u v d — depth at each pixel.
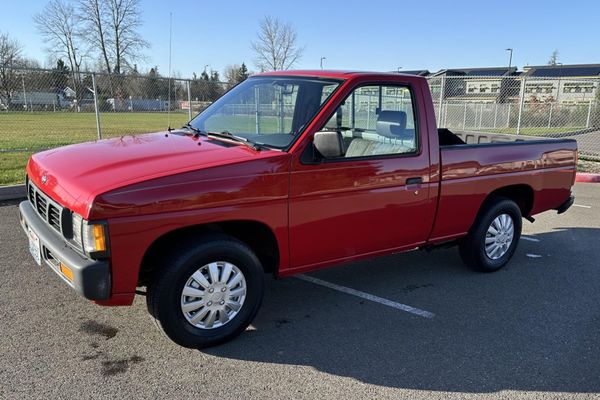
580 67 58.28
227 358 3.46
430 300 4.56
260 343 3.69
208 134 4.20
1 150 10.38
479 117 24.64
